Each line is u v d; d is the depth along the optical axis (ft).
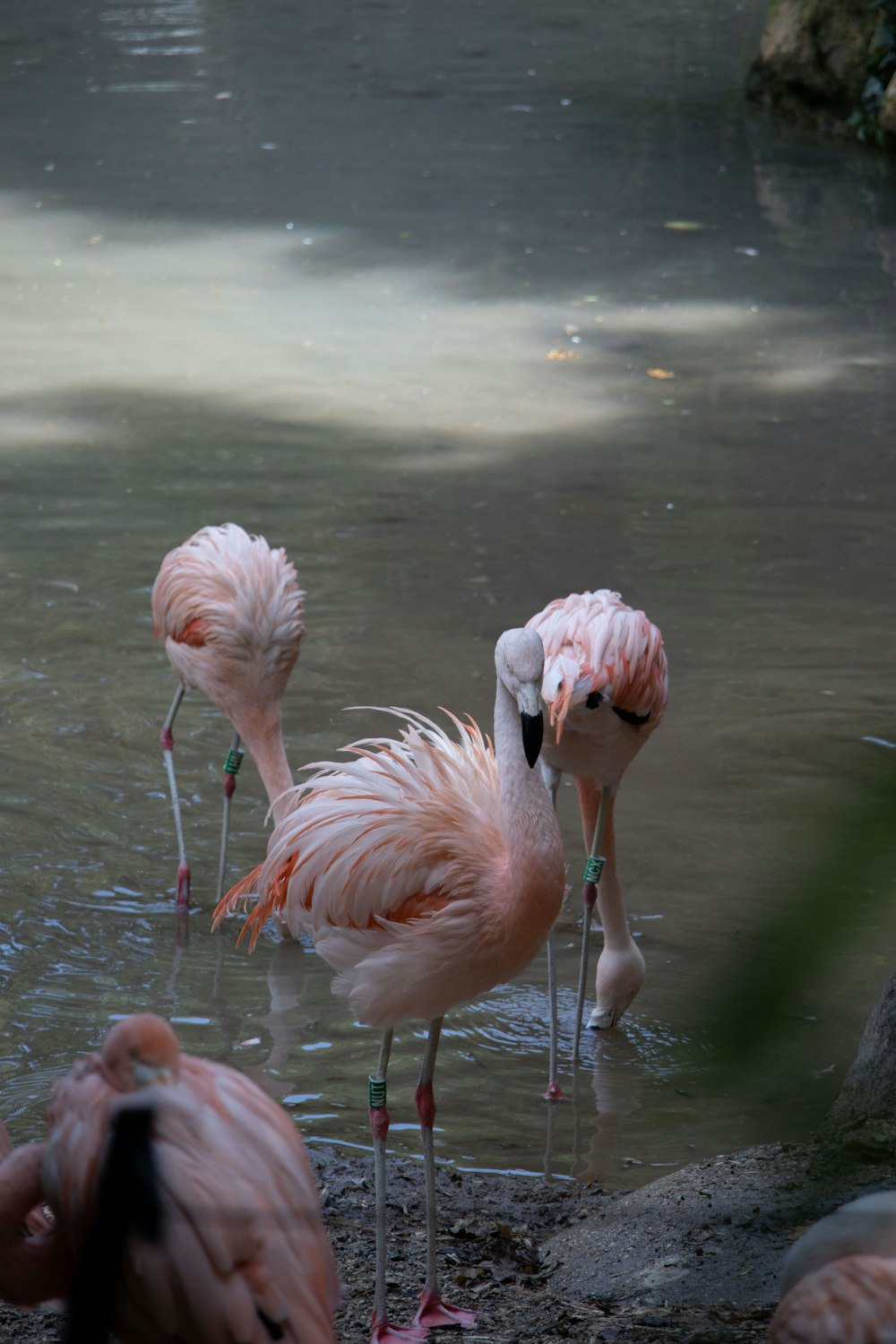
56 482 46.62
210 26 122.21
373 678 35.19
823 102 94.17
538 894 18.21
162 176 84.64
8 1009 24.64
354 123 95.91
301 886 19.06
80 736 33.42
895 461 48.88
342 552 41.98
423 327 62.18
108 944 26.73
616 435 51.21
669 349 59.77
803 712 33.73
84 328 61.93
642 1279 17.35
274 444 50.06
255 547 30.58
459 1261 18.84
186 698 35.45
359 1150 21.95
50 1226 12.54
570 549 42.29
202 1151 10.12
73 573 40.60
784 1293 10.49
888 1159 10.55
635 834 29.55
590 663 24.03
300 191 82.07
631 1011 25.35
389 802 18.80
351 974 19.20
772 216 78.02
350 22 125.29
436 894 18.34
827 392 55.31
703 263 70.90
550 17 128.98
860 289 67.41
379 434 51.16
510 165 87.15
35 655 36.50
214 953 26.78
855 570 41.29
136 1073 10.21
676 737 33.01
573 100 101.65
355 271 69.51
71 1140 10.17
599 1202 20.36
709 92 103.50
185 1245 9.78
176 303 65.10
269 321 62.90
